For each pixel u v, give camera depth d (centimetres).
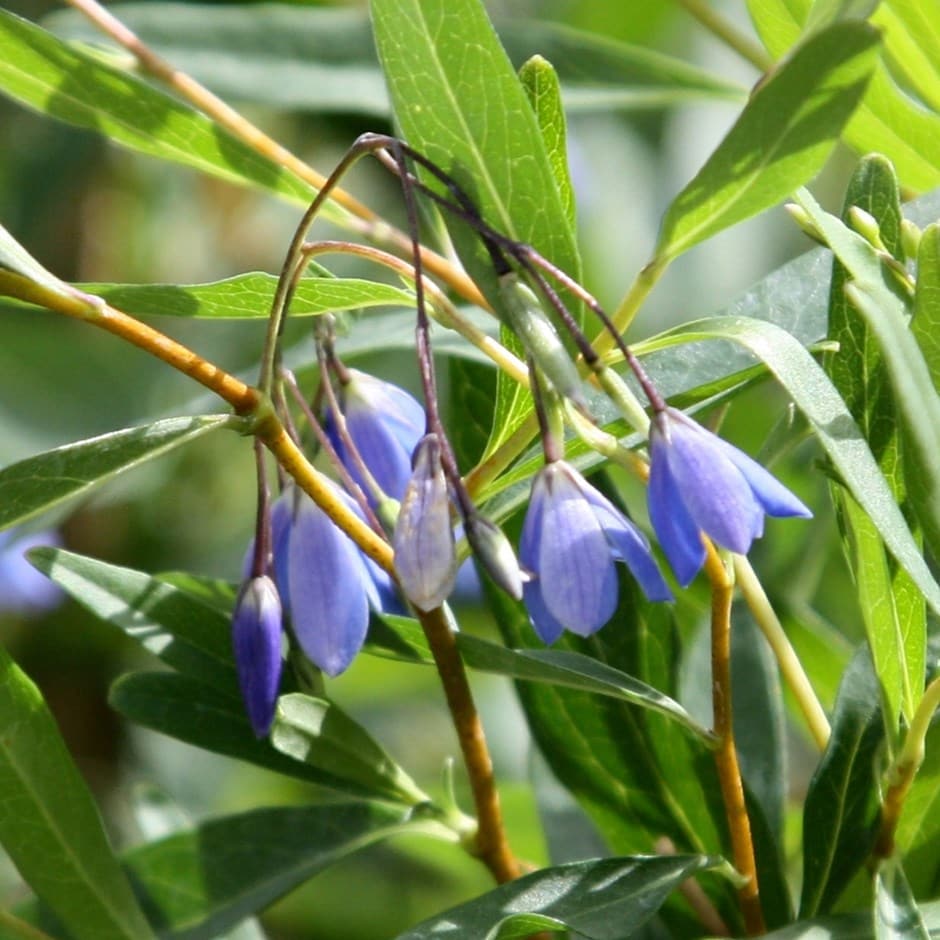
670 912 29
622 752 30
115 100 29
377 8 27
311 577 27
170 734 29
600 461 28
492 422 30
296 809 30
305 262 27
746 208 27
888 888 27
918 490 26
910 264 28
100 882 28
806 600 34
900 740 28
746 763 30
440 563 26
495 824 29
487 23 27
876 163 28
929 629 29
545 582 26
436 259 31
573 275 27
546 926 27
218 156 30
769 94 26
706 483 26
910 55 31
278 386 27
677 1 35
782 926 29
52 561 28
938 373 27
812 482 34
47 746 28
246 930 32
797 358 26
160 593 28
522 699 30
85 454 27
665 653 29
